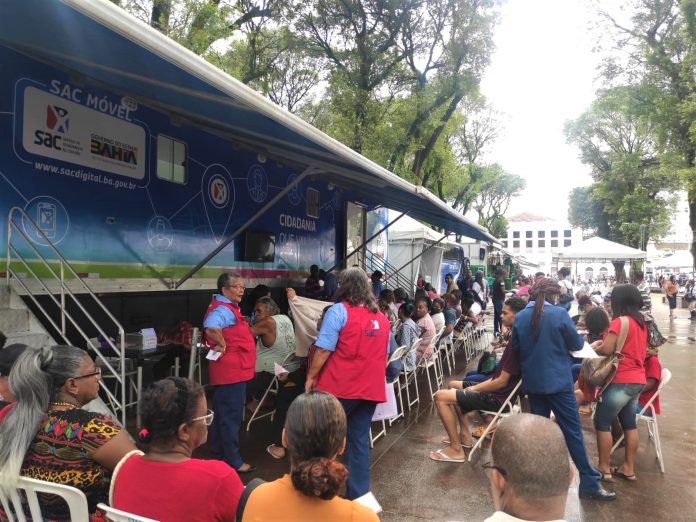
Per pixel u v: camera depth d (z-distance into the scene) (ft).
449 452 15.44
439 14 50.70
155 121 20.81
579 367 19.90
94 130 18.21
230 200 25.77
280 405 15.43
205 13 36.83
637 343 13.65
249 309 24.41
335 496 5.57
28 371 6.85
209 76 10.10
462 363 31.91
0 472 6.48
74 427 6.70
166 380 6.64
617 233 158.30
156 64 11.05
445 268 66.59
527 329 12.98
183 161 22.47
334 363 11.18
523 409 21.21
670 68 63.98
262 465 14.42
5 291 14.05
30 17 9.66
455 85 52.06
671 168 70.03
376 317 11.44
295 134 15.28
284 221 31.07
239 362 13.06
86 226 18.03
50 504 6.53
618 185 124.47
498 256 115.55
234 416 13.28
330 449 6.29
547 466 4.68
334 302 11.76
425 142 58.34
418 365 21.79
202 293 23.88
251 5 47.55
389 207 41.88
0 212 15.29
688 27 57.82
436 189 83.41
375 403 11.57
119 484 6.29
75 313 17.69
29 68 15.94
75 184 17.58
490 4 49.70
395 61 50.60
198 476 6.13
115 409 15.87
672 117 64.44
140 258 20.31
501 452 4.92
